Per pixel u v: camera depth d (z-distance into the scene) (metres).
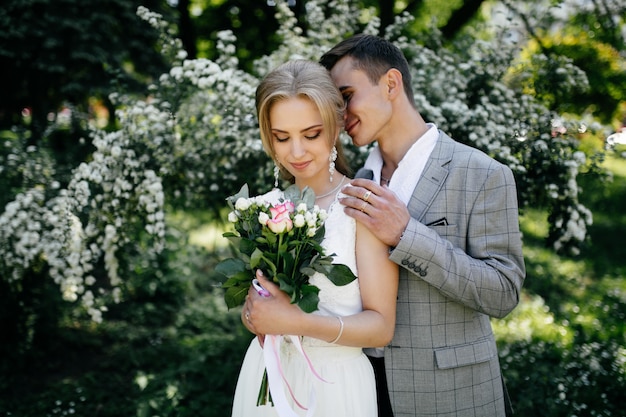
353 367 1.58
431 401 1.64
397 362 1.66
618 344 3.81
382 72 1.71
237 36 6.63
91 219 3.10
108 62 4.77
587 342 3.83
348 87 1.72
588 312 4.53
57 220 3.04
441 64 3.17
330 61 1.79
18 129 4.05
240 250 1.45
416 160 1.72
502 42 3.27
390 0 5.98
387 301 1.51
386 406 1.78
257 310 1.43
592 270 5.66
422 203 1.66
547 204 2.98
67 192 3.05
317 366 1.56
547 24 4.26
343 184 1.66
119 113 3.13
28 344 3.84
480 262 1.57
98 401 3.38
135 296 5.01
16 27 4.42
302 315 1.42
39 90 4.86
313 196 1.51
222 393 3.39
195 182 3.21
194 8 6.88
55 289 4.00
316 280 1.53
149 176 3.01
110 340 4.26
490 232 1.61
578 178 3.24
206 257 5.68
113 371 3.80
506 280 1.57
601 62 4.73
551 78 3.22
